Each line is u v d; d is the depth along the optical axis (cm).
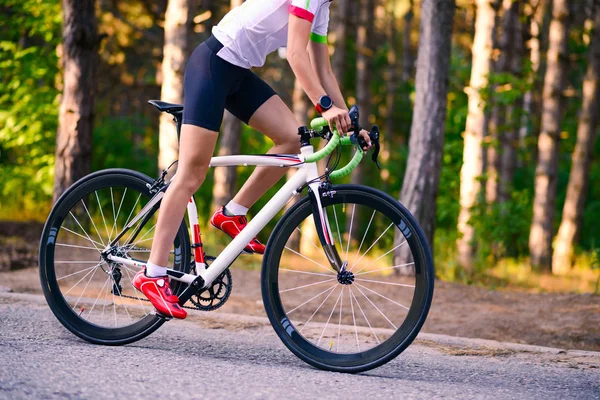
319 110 293
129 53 1597
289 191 314
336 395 259
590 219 1761
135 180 339
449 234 1180
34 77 991
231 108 324
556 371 332
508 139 1363
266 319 410
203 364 294
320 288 603
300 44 291
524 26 1354
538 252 1224
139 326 328
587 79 1309
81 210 575
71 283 498
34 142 999
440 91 751
